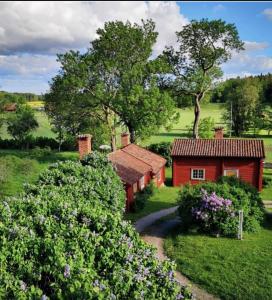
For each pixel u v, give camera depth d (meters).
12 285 6.41
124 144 36.16
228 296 12.98
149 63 37.97
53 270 6.88
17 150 51.53
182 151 33.81
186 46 49.09
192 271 14.95
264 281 13.85
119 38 36.94
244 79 113.50
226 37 47.78
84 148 27.45
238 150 32.81
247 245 17.50
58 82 39.09
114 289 6.55
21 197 12.05
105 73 38.25
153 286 6.94
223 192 19.78
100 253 7.69
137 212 24.44
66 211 9.99
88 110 41.09
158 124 39.22
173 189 32.94
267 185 33.28
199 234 19.28
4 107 56.69
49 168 17.39
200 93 51.25
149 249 8.33
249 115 80.75
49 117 48.78
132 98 36.69
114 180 18.89
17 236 8.05
